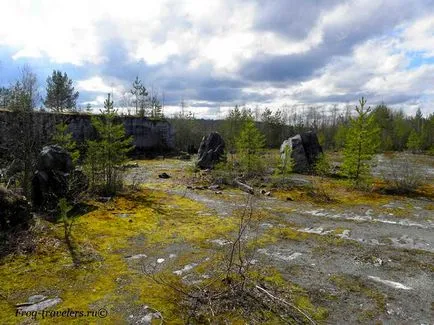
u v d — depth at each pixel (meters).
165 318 5.23
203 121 52.97
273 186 17.16
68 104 42.03
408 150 45.44
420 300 6.10
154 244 8.52
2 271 6.61
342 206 13.63
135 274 6.77
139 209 11.91
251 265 7.36
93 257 7.52
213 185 17.14
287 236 9.51
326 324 5.26
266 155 28.81
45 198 11.36
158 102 44.53
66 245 8.07
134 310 5.44
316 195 15.52
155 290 6.10
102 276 6.63
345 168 17.86
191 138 44.12
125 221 10.34
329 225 10.80
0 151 15.99
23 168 13.77
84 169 14.64
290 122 51.16
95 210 11.42
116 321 5.12
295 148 22.55
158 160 29.80
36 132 15.20
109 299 5.77
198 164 22.58
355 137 17.44
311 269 7.31
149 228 9.78
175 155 34.03
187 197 14.38
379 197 15.45
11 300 5.64
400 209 13.21
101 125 15.10
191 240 8.87
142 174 20.53
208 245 8.52
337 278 6.90
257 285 6.20
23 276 6.47
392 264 7.70
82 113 32.16
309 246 8.77
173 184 17.36
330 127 53.88
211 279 6.57
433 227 10.77
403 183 17.39
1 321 5.04
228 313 5.41
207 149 22.91
